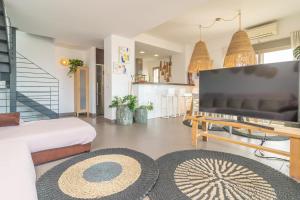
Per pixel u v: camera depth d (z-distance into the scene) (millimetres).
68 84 6020
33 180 1053
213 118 2617
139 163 1997
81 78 5863
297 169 1686
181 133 3377
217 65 5773
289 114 1902
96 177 1692
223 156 2211
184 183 1586
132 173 1764
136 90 4848
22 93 4723
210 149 2484
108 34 4332
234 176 1712
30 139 1867
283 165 1980
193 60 4035
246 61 3434
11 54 3557
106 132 3447
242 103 2312
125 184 1563
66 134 2123
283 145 2672
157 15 3283
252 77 2219
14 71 3711
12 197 764
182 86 5996
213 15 4074
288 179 1657
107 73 4547
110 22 3598
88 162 2031
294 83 1866
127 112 4203
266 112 2084
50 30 4016
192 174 1752
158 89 5402
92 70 5656
